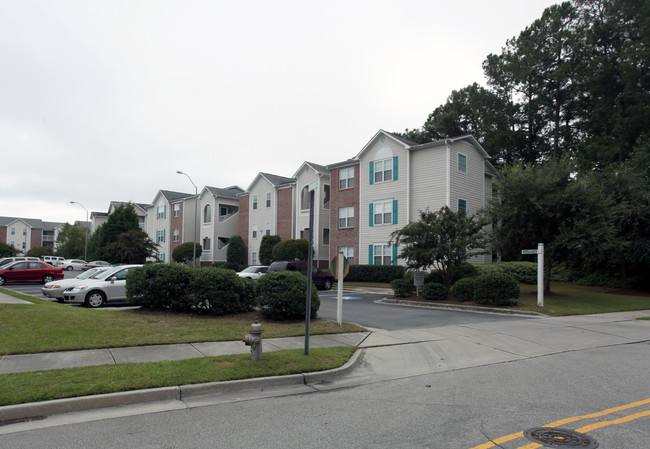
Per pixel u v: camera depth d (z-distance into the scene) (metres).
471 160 29.48
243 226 44.88
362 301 20.03
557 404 5.98
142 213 66.81
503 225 21.78
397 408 5.85
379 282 29.45
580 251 20.58
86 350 8.39
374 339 10.56
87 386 6.10
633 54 33.25
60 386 6.07
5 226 94.69
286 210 40.06
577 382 7.19
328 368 7.64
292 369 7.37
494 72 44.25
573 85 39.56
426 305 18.25
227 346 9.08
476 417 5.45
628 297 22.02
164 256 54.31
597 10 40.38
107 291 15.56
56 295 16.31
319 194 36.47
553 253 20.80
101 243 52.22
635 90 33.81
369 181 31.11
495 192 24.39
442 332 11.70
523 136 43.53
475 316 15.02
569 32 40.19
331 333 11.05
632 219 24.66
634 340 11.31
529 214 20.69
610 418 5.38
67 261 55.97
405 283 20.22
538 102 42.06
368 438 4.77
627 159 31.80
